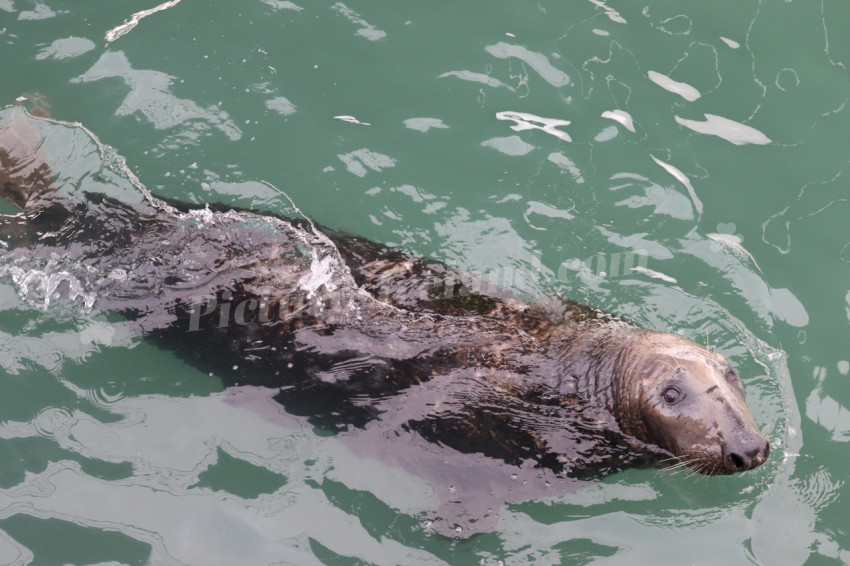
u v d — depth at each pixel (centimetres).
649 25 1267
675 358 837
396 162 1105
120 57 1190
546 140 1127
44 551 764
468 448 838
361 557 781
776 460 852
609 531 809
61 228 968
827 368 922
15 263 959
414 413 849
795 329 957
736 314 970
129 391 897
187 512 803
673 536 803
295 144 1119
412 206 1062
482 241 1033
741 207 1067
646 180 1088
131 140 1100
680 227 1048
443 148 1121
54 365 912
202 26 1238
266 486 828
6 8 1240
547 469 840
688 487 852
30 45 1198
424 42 1237
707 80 1199
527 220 1052
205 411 884
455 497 823
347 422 860
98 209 978
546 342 892
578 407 857
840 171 1105
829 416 884
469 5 1282
